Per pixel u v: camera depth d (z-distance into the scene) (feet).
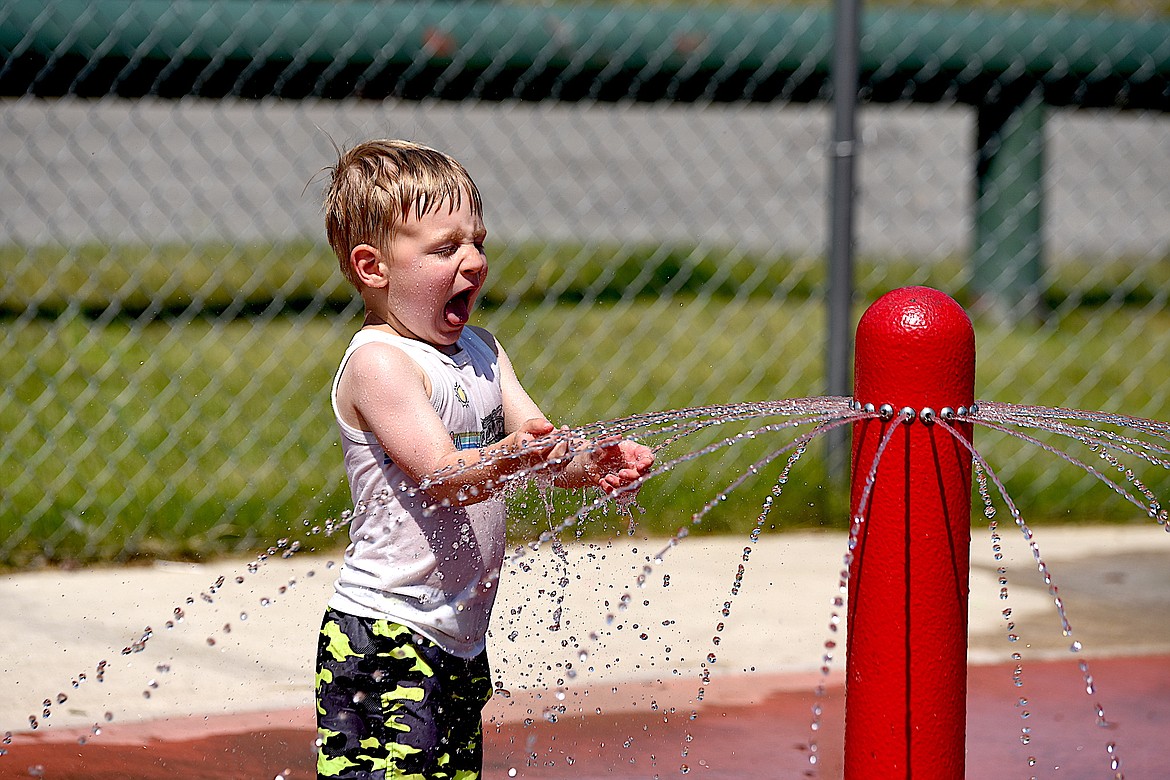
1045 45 81.87
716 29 76.02
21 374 64.80
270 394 64.23
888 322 24.29
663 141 121.29
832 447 54.54
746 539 50.78
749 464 57.16
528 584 43.80
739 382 69.72
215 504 51.34
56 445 56.34
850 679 25.31
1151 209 119.44
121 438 57.47
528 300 85.46
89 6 65.36
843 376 53.83
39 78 63.10
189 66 68.18
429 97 73.00
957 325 24.20
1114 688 38.75
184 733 34.24
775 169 118.62
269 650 39.68
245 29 68.18
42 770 31.71
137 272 84.64
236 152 101.91
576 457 26.86
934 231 112.78
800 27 77.05
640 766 32.99
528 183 109.50
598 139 119.65
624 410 63.10
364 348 27.32
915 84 83.05
